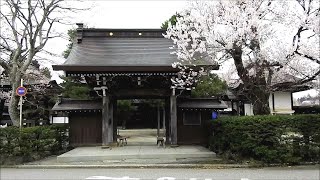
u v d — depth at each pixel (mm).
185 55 14859
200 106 18156
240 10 12719
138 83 16750
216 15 13484
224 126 13688
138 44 19234
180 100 18766
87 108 18031
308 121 11867
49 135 15242
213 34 12703
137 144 18750
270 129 11734
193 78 15688
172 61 16859
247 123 12039
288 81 14273
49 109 25828
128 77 16906
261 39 13102
